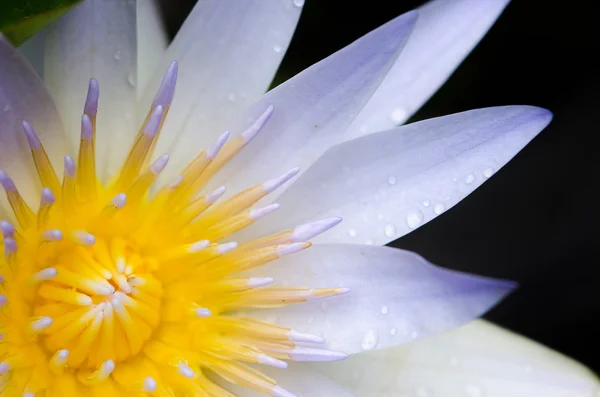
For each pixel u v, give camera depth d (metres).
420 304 0.26
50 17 0.25
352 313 0.26
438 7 0.29
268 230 0.27
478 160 0.27
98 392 0.26
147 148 0.26
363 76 0.26
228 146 0.26
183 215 0.26
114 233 0.26
